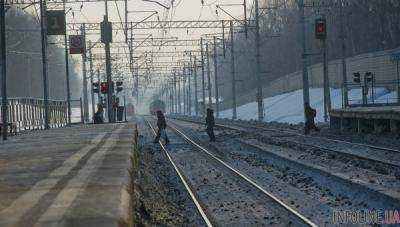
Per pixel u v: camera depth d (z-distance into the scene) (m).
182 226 31.00
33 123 119.38
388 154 59.41
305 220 29.61
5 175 29.84
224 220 32.53
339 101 163.62
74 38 132.25
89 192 22.42
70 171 30.38
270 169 56.81
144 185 43.50
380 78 163.62
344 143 74.88
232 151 79.69
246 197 40.44
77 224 16.19
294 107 186.62
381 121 88.44
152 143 100.44
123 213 17.78
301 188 43.31
